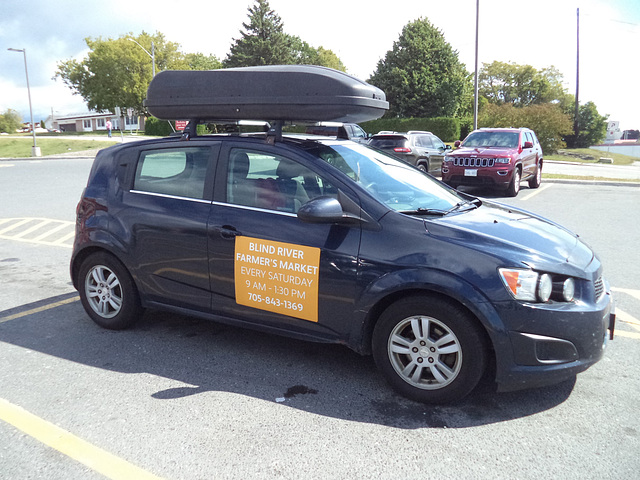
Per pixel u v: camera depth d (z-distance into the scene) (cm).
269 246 351
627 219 949
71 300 521
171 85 394
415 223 323
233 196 374
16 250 748
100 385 343
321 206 318
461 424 298
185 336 429
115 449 272
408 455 268
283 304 354
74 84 7331
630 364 376
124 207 415
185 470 255
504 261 297
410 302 313
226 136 392
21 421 299
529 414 309
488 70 7156
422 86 4994
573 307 299
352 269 326
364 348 338
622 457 266
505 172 1243
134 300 424
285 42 6128
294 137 387
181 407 315
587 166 2984
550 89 7031
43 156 2991
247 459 264
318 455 267
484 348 302
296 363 379
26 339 421
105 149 450
